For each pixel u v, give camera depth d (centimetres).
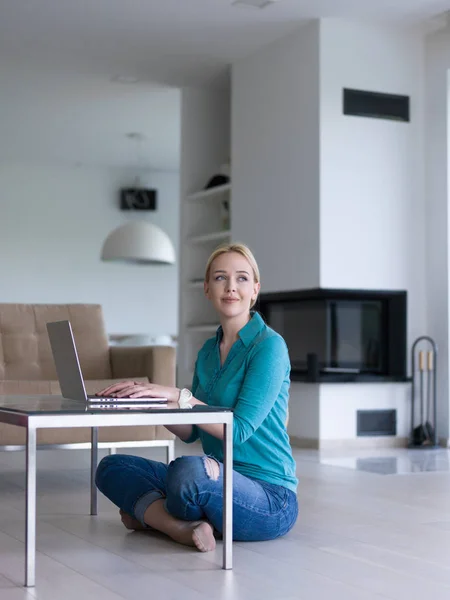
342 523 308
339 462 504
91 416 212
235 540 268
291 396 615
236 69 690
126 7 584
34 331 445
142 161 1057
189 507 252
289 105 625
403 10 586
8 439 377
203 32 629
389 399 611
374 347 615
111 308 1070
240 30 623
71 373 244
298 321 621
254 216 661
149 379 413
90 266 1063
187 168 757
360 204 604
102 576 225
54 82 755
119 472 275
